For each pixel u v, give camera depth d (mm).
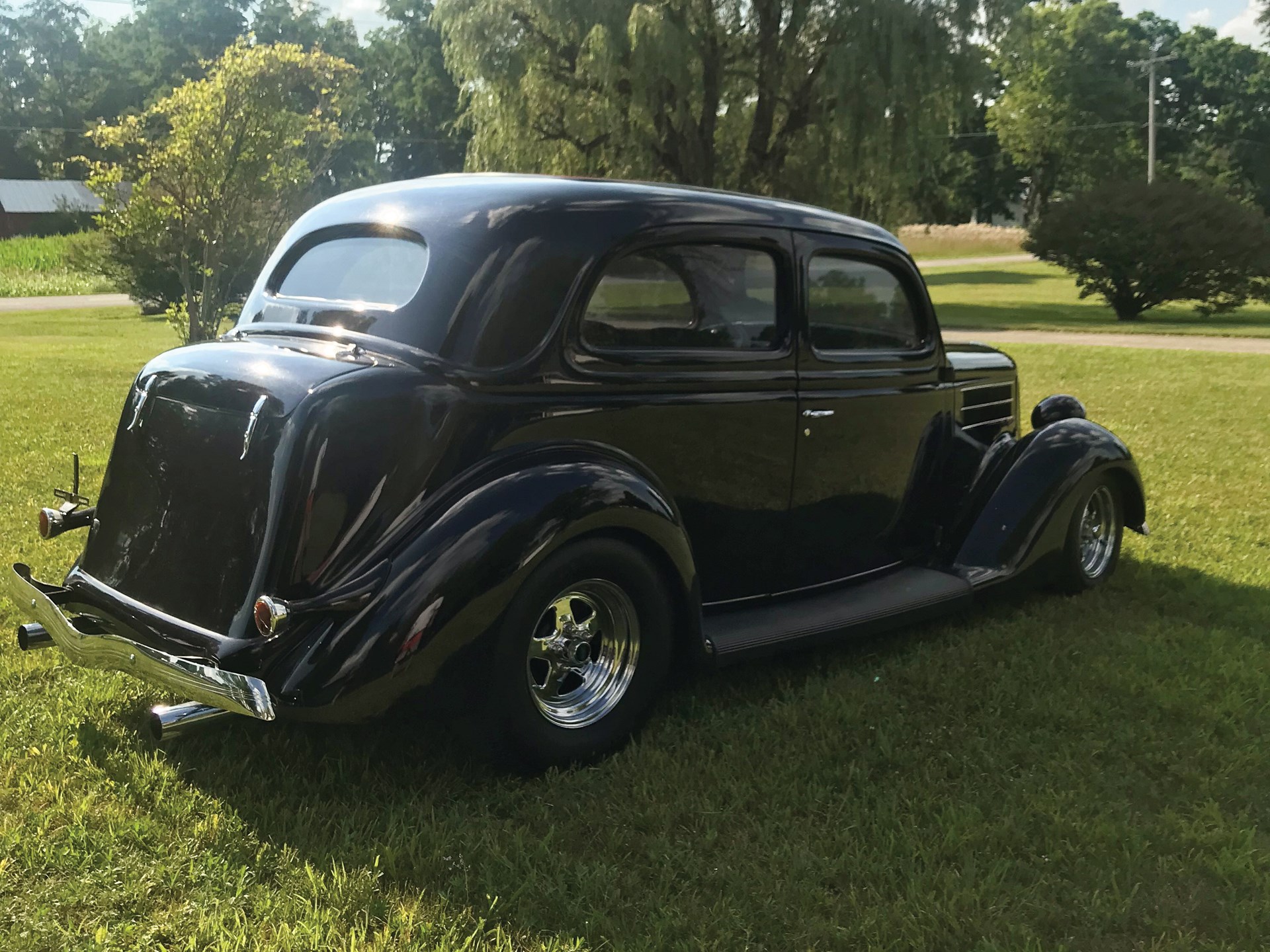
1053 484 4738
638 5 26172
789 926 2525
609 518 3102
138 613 3090
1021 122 70062
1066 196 30250
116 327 25219
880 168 27969
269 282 3748
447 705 2922
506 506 2953
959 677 3992
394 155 74062
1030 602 4957
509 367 3145
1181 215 26703
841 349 4137
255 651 2809
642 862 2787
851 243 4145
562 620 3197
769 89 28969
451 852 2781
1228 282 26672
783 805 3080
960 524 4734
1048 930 2557
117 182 14773
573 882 2658
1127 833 2939
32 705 3607
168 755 3281
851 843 2867
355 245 3525
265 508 2875
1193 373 14422
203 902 2545
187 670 2820
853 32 26578
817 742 3457
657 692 3408
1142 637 4453
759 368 3773
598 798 3084
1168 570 5496
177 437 3152
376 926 2490
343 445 2887
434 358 3092
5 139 91812
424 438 2979
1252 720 3711
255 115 14375
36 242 50719
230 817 2900
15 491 6641
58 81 94750
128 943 2400
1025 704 3783
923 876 2695
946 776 3297
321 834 2826
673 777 3178
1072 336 21766
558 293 3250
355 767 3240
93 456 7840
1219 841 2912
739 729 3531
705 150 28922
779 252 3857
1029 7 27688
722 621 3842
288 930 2428
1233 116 81438
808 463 4012
